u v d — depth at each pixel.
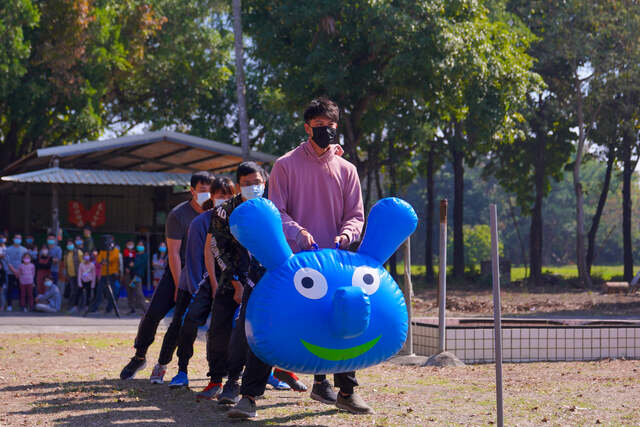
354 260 4.67
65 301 20.75
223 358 5.82
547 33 33.16
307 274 4.52
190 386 6.61
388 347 4.67
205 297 6.33
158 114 35.84
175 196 26.28
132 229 27.33
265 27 24.78
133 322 14.88
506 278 35.69
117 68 29.30
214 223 5.52
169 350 6.65
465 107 24.45
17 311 18.09
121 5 28.83
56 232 20.56
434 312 19.08
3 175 25.92
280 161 5.15
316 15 23.08
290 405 5.71
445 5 22.81
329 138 5.05
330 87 23.77
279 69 27.25
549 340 9.17
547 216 96.62
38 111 26.95
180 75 34.59
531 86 26.19
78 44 26.02
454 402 5.98
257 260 4.92
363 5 22.03
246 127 22.41
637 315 18.30
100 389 6.43
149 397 6.04
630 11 31.92
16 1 23.53
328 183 5.16
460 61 22.41
